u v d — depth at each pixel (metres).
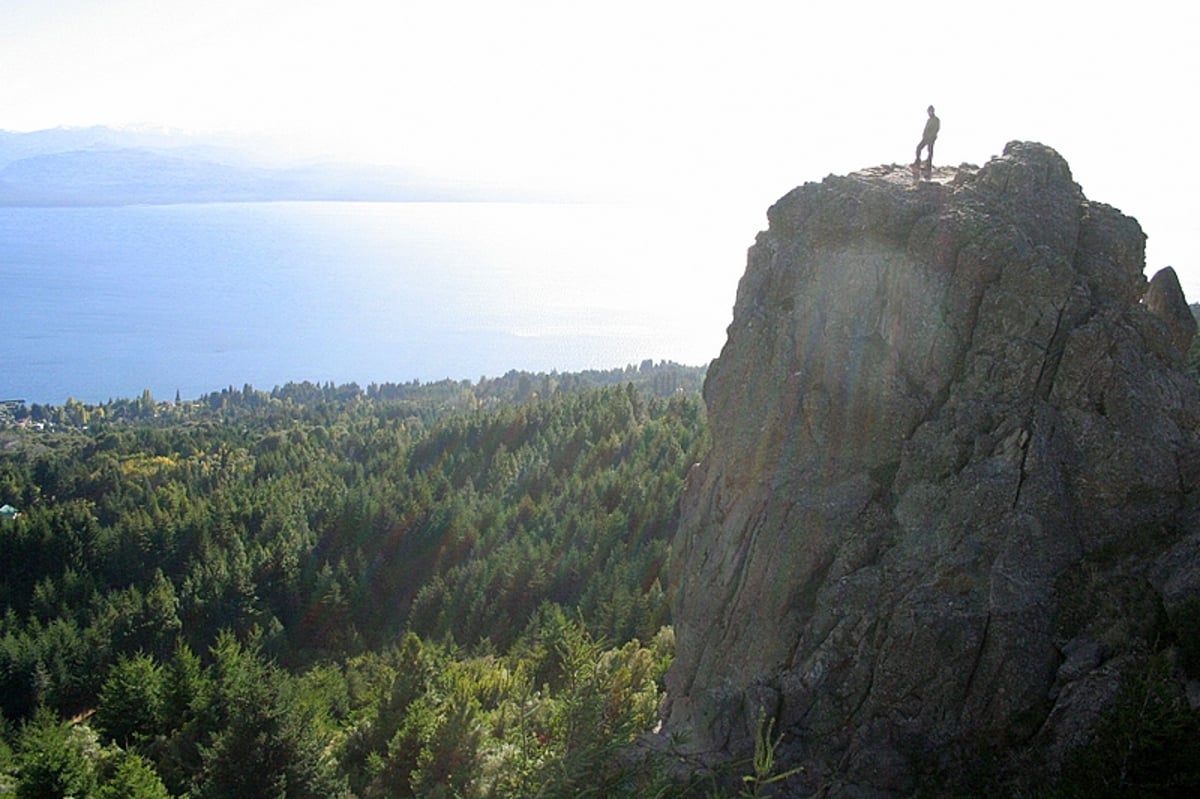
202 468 191.50
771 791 19.61
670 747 20.27
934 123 25.00
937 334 21.66
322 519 129.88
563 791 18.70
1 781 41.59
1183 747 14.64
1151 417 19.92
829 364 23.09
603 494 110.75
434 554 116.88
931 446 20.91
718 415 26.55
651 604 70.12
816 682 20.44
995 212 22.48
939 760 18.86
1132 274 22.72
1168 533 19.05
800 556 22.08
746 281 26.86
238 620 105.12
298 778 38.16
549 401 175.88
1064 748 17.16
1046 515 19.53
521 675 52.41
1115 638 17.88
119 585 121.75
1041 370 20.52
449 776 32.78
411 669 48.38
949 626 19.11
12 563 120.50
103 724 55.56
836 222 24.06
